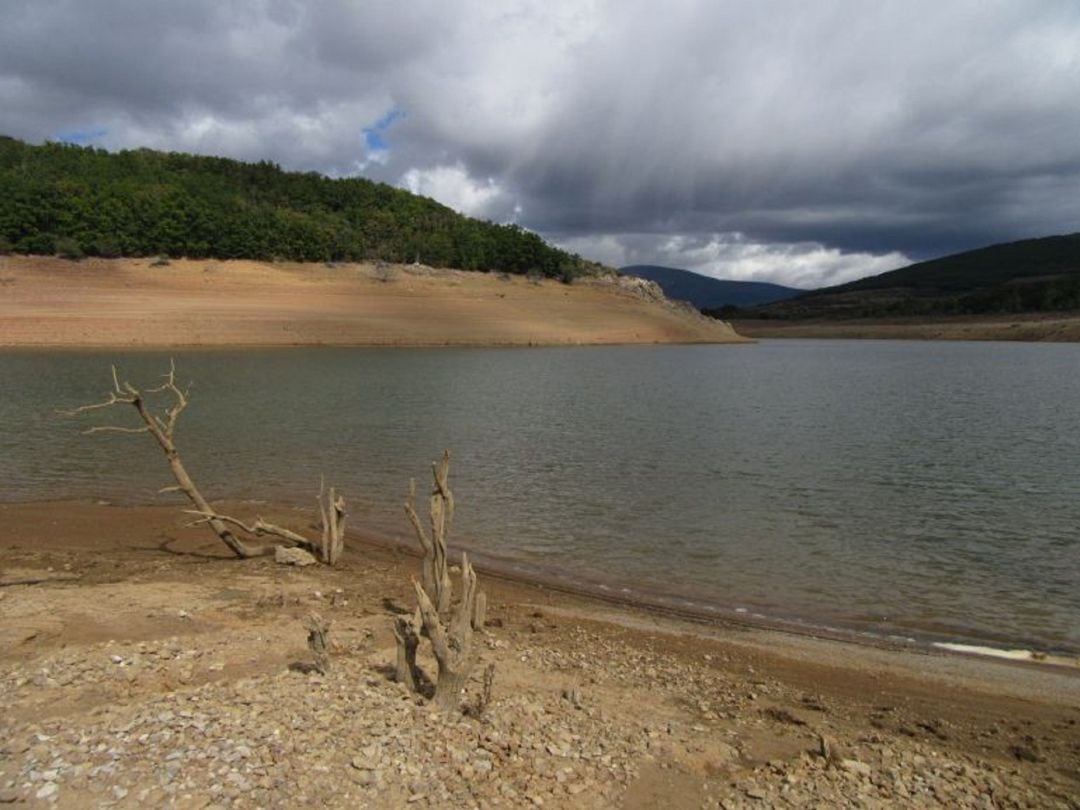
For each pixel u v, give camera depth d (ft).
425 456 71.51
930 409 113.29
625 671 29.04
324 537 41.39
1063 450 78.84
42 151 349.82
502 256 375.45
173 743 19.67
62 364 155.53
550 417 100.12
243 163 411.75
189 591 35.40
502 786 19.44
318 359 189.47
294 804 17.58
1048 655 32.17
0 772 18.29
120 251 285.02
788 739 24.07
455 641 24.02
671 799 19.90
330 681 24.52
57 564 39.47
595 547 45.68
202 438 78.28
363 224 378.73
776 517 52.60
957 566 43.19
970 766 22.74
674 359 237.45
